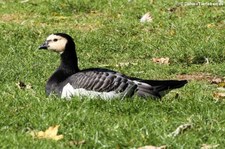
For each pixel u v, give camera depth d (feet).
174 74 57.26
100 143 36.22
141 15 79.41
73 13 81.71
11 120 40.29
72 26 76.69
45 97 45.52
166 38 69.82
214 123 39.50
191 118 39.93
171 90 48.29
